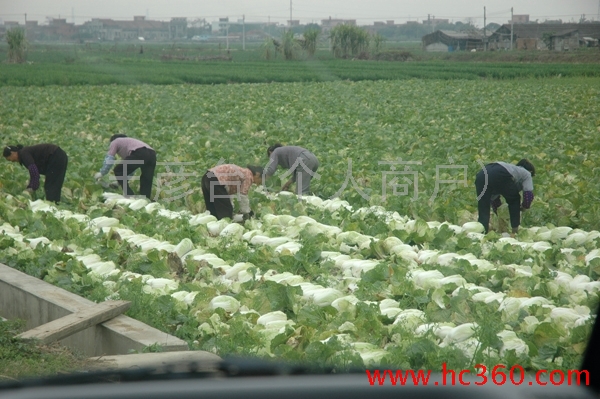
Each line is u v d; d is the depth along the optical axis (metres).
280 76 62.44
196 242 12.08
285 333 7.47
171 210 14.61
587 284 9.37
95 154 19.45
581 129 25.67
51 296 8.82
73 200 14.98
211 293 8.91
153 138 22.92
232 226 12.37
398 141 22.45
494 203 13.82
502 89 48.47
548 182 16.11
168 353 6.86
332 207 14.30
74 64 80.62
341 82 57.28
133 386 3.64
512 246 11.41
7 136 23.38
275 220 13.15
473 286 9.39
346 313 8.23
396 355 7.00
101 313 7.95
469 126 27.00
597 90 46.50
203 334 8.00
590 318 7.46
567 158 18.80
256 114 30.70
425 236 11.94
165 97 40.66
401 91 46.78
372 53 100.81
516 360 6.94
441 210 13.77
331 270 10.57
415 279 9.69
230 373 3.92
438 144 21.64
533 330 7.84
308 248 10.91
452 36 131.00
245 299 8.97
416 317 8.19
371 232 12.50
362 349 7.24
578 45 117.00
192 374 3.87
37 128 25.48
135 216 13.52
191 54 115.19
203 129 25.53
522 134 23.80
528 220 13.83
